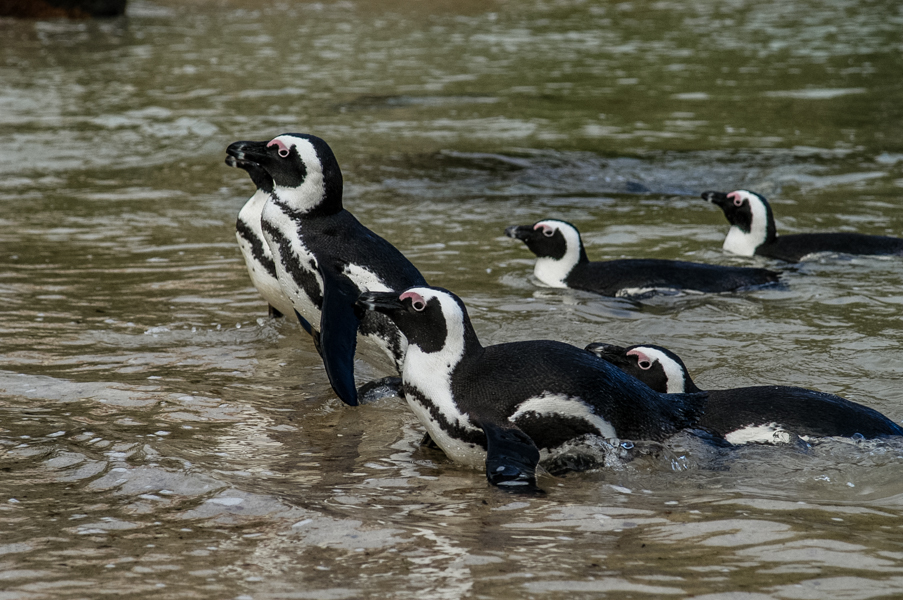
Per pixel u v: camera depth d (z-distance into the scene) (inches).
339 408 474.0
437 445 413.4
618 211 910.4
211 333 584.1
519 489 353.7
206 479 364.5
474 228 846.5
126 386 487.8
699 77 1710.1
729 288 660.1
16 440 408.5
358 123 1343.5
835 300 636.7
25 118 1342.3
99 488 357.1
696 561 294.4
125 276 700.0
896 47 1993.1
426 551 303.7
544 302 643.5
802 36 2194.9
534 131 1296.8
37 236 810.8
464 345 401.7
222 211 901.2
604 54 1996.8
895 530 319.0
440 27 2410.2
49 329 579.8
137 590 277.9
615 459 386.3
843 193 954.1
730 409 406.3
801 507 341.1
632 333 578.9
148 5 2679.6
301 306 545.3
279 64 1863.9
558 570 288.4
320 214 533.3
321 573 288.5
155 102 1471.5
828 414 397.7
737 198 765.9
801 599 270.4
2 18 2338.8
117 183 1010.7
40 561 296.5
